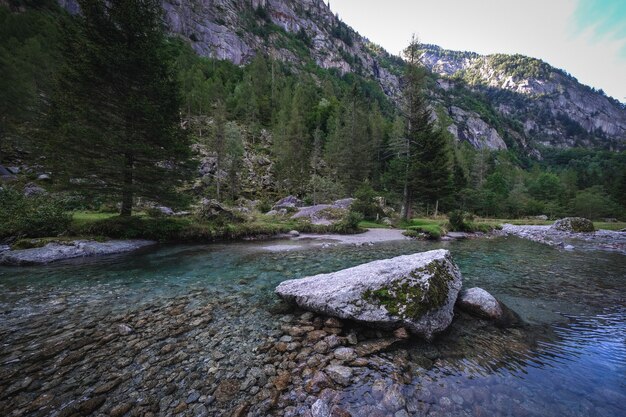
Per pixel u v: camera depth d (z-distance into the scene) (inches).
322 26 7810.0
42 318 263.0
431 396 162.1
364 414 145.8
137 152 638.5
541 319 282.5
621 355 215.6
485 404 157.2
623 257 619.2
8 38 2119.8
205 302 312.7
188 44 4387.3
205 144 1972.2
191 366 188.2
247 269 462.9
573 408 156.5
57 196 697.6
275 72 4409.5
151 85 642.8
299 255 582.9
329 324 252.5
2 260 456.4
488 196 2214.6
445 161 1318.9
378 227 1128.2
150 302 309.9
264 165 2322.8
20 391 159.6
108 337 227.5
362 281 273.0
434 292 256.1
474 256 617.0
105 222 639.8
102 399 154.3
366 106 3444.9
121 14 620.1
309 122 3036.4
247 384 169.8
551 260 579.5
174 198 713.6
